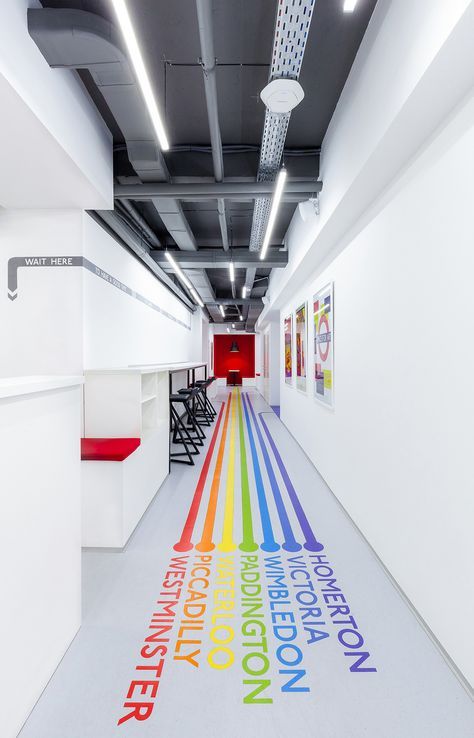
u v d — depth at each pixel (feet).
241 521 9.56
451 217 5.05
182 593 6.52
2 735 3.73
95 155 8.84
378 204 7.73
